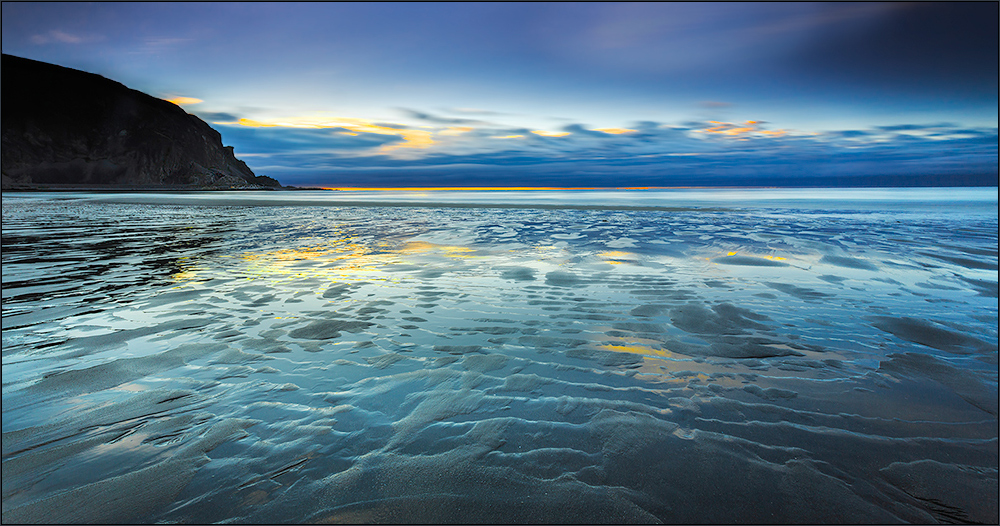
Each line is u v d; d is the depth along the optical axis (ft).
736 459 5.73
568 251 22.93
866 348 9.71
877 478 5.36
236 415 6.81
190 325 11.18
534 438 6.18
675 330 10.92
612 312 12.44
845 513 4.82
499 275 17.31
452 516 4.78
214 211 57.26
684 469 5.53
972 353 9.38
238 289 15.02
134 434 6.29
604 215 47.47
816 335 10.54
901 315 12.05
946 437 6.23
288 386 7.81
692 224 37.01
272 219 44.83
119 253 22.47
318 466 5.57
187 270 18.15
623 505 4.93
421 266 19.07
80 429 6.40
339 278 16.75
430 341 10.17
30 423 6.54
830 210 52.06
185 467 5.55
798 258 20.70
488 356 9.27
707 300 13.67
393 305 13.15
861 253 21.77
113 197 106.93
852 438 6.21
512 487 5.19
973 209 51.39
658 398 7.42
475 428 6.42
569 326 11.25
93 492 5.10
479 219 43.34
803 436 6.27
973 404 7.18
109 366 8.63
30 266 18.85
